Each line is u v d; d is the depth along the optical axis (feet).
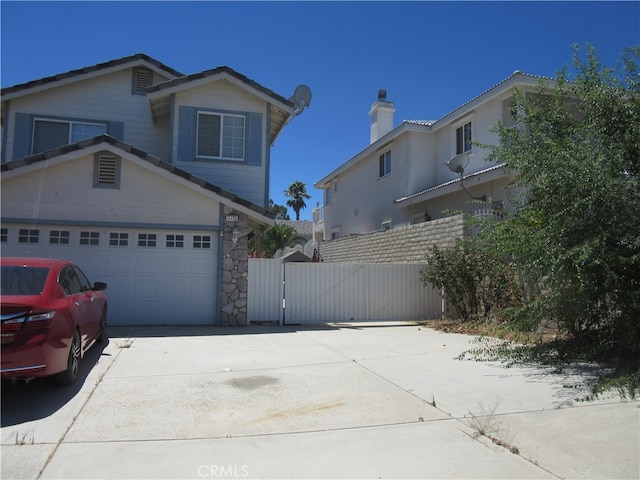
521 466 12.80
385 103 82.53
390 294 46.03
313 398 19.11
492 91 53.52
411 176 66.23
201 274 41.22
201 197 41.22
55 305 18.84
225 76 46.65
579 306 24.59
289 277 43.42
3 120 49.26
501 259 33.94
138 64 51.96
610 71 25.39
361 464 13.06
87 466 12.96
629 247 21.90
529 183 25.79
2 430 15.56
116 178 39.73
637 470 12.48
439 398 18.95
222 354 28.09
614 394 18.85
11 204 37.83
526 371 23.27
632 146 23.41
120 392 19.88
